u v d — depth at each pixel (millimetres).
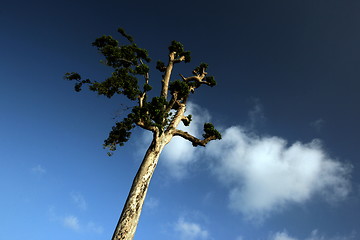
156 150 13016
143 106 14000
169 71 17578
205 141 14867
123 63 15820
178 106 16062
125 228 10430
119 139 14859
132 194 11430
